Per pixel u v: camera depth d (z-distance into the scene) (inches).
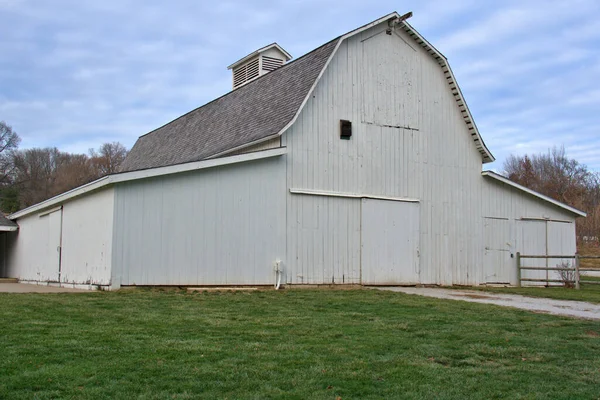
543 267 804.6
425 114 773.3
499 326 397.4
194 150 848.9
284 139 657.6
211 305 462.9
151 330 337.7
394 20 745.0
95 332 324.8
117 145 2743.6
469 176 806.5
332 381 244.2
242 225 625.3
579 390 246.7
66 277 663.1
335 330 361.7
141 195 569.0
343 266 689.6
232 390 227.3
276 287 638.5
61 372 240.4
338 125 699.4
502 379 260.8
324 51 703.7
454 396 232.1
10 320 355.9
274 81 776.9
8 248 913.5
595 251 1813.5
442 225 775.1
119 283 553.9
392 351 306.7
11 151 2448.3
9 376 232.7
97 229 586.9
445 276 769.6
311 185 674.2
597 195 2501.2
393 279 725.3
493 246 818.8
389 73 746.8
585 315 462.3
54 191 2455.7
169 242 580.7
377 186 724.7
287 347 304.8
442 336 353.7
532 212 863.7
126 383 229.9
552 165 2802.7
